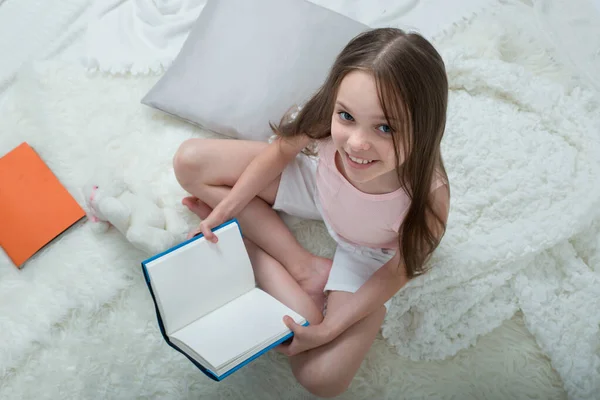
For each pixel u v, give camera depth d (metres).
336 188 1.05
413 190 0.93
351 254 1.14
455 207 1.21
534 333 1.13
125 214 1.15
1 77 1.43
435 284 1.14
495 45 1.42
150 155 1.31
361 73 0.80
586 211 1.17
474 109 1.30
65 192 1.28
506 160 1.24
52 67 1.40
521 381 1.10
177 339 0.99
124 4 1.51
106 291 1.17
